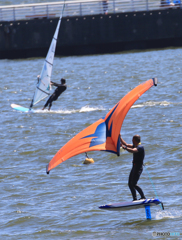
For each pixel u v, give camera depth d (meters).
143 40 188.12
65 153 35.69
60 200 42.50
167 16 185.75
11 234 35.91
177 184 44.41
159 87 104.44
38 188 45.91
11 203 42.38
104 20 184.25
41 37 184.62
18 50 187.88
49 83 85.62
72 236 34.94
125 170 49.72
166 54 173.88
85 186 45.62
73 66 158.88
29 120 77.75
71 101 95.44
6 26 183.00
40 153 57.53
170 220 36.75
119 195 42.56
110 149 35.66
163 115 74.56
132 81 118.50
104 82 119.56
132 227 35.94
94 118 76.81
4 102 98.19
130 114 77.25
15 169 52.00
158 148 56.28
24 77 138.25
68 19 183.88
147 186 44.59
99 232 35.34
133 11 185.50
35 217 38.97
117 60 167.25
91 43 185.88
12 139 65.00
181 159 51.59
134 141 37.88
